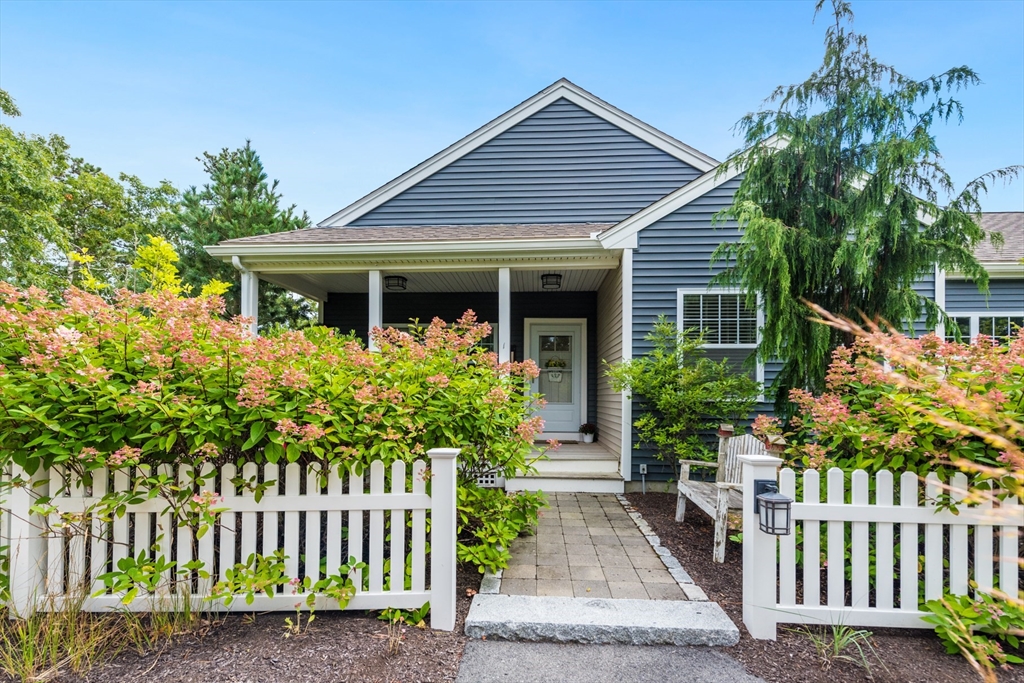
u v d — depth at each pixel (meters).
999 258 6.43
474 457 3.21
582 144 7.79
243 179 15.77
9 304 2.54
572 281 7.80
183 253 14.17
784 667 2.18
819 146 4.02
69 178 16.16
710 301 5.96
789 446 3.55
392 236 6.74
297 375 2.43
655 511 4.87
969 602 2.31
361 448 2.52
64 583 2.50
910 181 3.76
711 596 2.85
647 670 2.16
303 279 7.60
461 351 3.29
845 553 2.81
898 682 2.05
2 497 2.47
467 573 3.21
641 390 5.64
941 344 2.64
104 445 2.36
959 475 2.38
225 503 2.49
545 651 2.32
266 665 2.11
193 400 2.38
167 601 2.47
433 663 2.19
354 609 2.58
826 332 3.84
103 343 2.56
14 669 2.00
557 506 5.06
